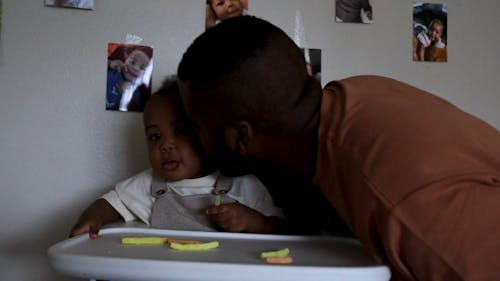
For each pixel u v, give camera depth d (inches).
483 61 39.1
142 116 36.3
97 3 36.0
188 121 32.3
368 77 25.7
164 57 36.4
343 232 30.4
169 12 36.5
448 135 19.0
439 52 38.7
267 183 32.7
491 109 39.2
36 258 35.1
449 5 39.2
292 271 17.7
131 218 33.0
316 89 22.8
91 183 35.8
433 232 17.3
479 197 17.2
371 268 18.4
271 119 21.6
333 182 21.4
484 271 16.6
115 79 36.1
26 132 35.3
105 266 18.4
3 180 35.0
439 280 17.6
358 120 20.8
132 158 36.2
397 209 17.8
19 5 35.4
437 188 17.4
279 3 37.1
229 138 23.1
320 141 21.8
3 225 34.9
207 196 32.6
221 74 21.0
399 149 18.6
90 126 35.9
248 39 21.2
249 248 23.3
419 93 24.0
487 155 18.7
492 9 39.4
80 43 35.9
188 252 21.5
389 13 38.4
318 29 37.4
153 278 18.0
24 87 35.4
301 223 32.0
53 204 35.4
